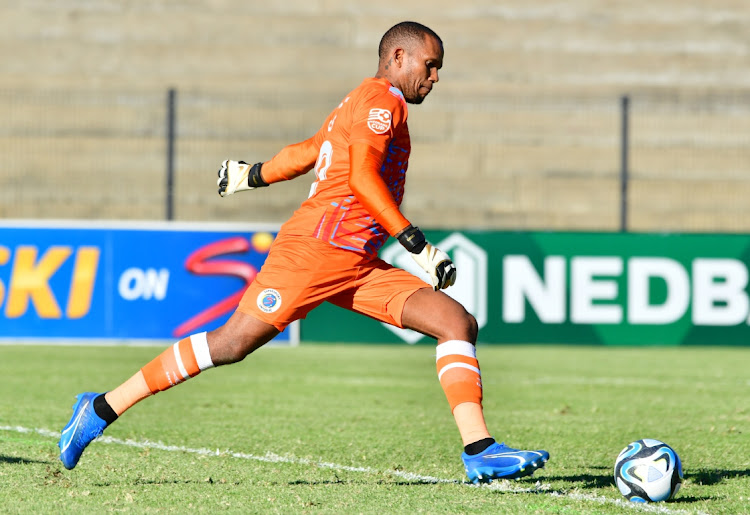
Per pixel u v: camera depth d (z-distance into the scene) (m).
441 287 11.14
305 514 10.98
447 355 11.77
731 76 59.88
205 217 55.19
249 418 20.58
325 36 59.59
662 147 57.62
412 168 56.75
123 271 37.72
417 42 12.04
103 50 58.66
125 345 38.16
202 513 10.99
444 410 22.16
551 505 11.63
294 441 17.48
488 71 59.44
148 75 58.53
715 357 36.41
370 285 12.05
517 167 57.03
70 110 56.75
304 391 25.73
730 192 57.22
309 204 11.89
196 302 37.81
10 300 37.38
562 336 38.78
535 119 57.72
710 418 21.50
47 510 11.08
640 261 39.00
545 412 22.25
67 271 37.53
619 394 25.92
